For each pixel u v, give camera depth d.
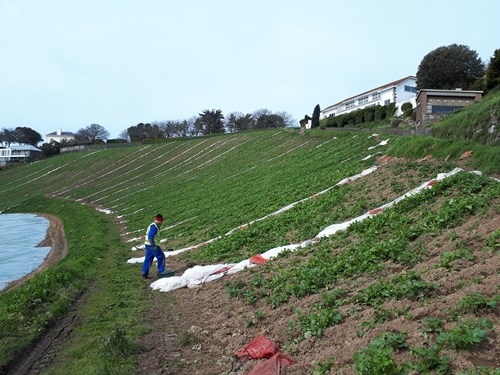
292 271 9.93
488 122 15.53
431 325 5.50
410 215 11.02
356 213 13.63
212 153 60.31
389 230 10.38
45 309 10.27
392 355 5.23
